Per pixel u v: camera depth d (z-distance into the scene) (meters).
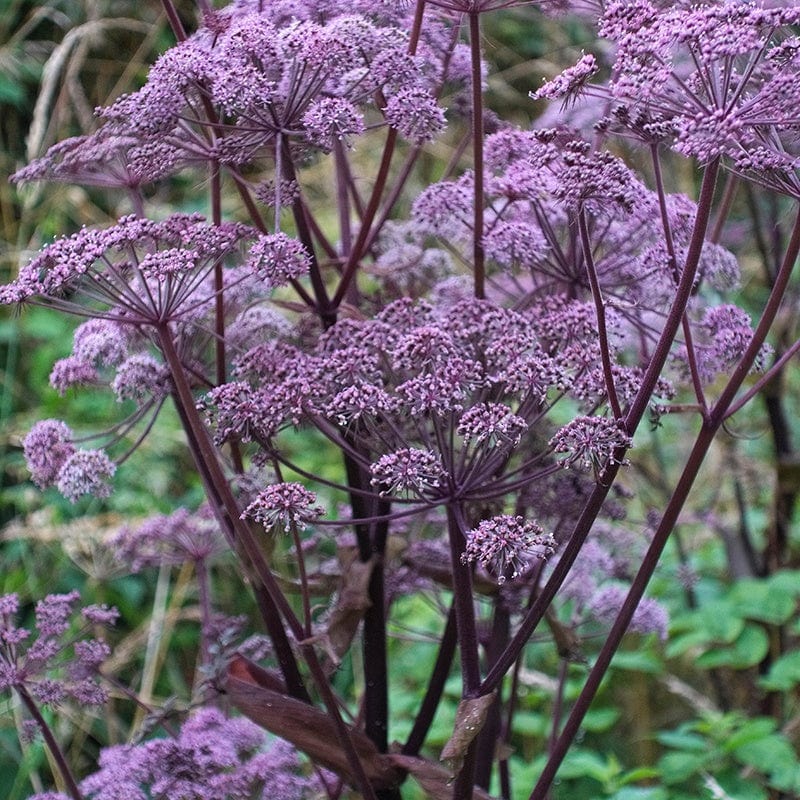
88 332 0.95
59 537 1.60
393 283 1.02
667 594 1.48
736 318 0.92
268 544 0.90
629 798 1.11
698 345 0.92
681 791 1.27
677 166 1.66
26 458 0.94
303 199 0.95
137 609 1.71
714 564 1.55
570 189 0.82
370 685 0.95
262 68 0.90
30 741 0.97
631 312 0.97
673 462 1.83
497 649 0.98
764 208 1.52
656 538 0.87
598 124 0.86
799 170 0.86
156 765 0.92
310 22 0.87
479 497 0.85
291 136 0.93
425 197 0.93
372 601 0.94
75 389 0.95
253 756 1.00
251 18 0.89
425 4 0.96
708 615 1.21
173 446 1.86
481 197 0.92
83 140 0.91
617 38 0.82
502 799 1.01
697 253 0.82
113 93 1.96
